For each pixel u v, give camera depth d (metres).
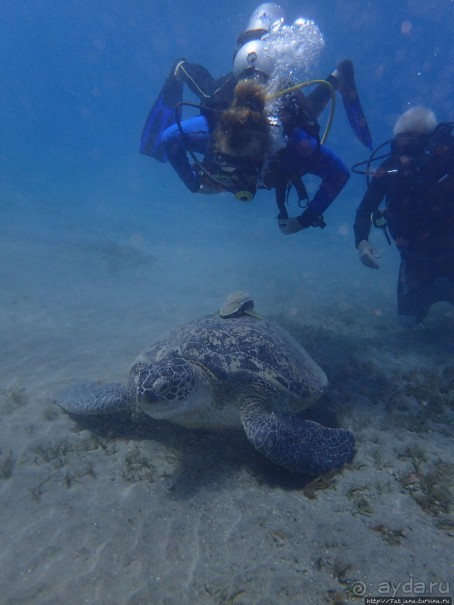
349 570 2.66
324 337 7.45
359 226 7.19
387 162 6.73
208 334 4.28
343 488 3.47
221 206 33.88
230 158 3.76
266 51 4.25
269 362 4.12
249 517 3.10
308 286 12.32
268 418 3.59
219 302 9.67
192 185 5.27
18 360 5.77
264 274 13.38
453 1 49.53
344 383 5.65
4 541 2.82
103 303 8.80
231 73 4.71
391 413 4.86
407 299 7.82
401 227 7.09
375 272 14.95
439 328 8.24
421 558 2.74
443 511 3.22
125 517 3.08
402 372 6.08
